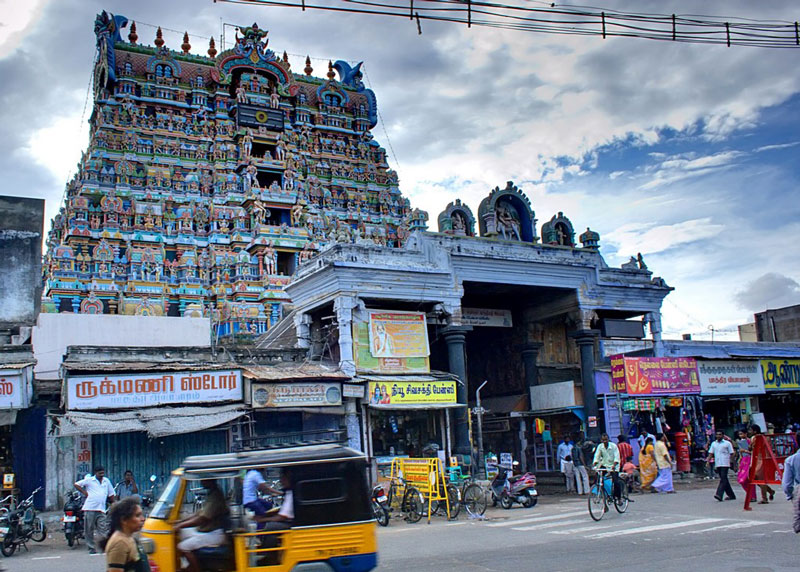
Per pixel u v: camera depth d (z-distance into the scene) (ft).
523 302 95.71
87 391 61.41
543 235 93.81
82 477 64.75
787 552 35.22
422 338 76.69
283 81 232.53
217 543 25.99
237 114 215.51
